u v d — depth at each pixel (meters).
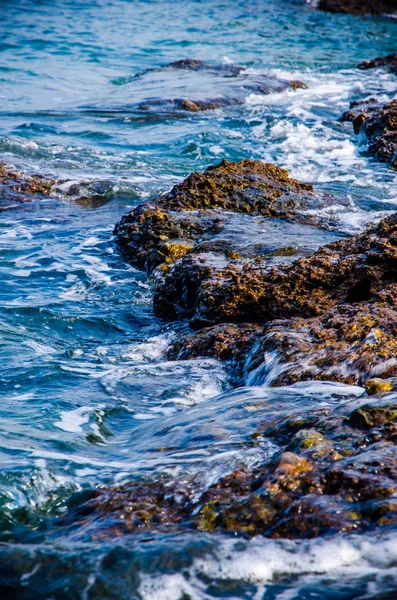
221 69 33.44
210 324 10.47
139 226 14.33
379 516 4.93
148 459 6.41
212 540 4.90
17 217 16.27
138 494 5.73
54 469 6.32
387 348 8.00
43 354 9.80
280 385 8.05
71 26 42.53
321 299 10.21
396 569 4.50
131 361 9.80
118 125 24.14
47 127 23.27
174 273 11.80
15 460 6.46
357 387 7.57
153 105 26.58
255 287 10.48
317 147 22.03
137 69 33.84
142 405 8.23
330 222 14.31
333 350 8.27
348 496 5.20
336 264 10.45
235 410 7.18
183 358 9.77
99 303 12.01
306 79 32.22
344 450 5.82
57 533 5.45
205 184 15.33
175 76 31.83
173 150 21.64
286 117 25.36
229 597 4.41
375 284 10.16
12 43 37.09
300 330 8.99
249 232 13.24
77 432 7.35
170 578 4.58
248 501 5.30
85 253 14.22
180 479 5.88
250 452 6.14
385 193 17.33
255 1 54.06
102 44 38.50
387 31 47.00
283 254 11.97
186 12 49.12
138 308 11.95
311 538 4.84
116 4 50.44
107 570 4.71
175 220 14.06
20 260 13.79
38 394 8.41
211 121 24.83
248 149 21.78
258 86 29.75
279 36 43.34
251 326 10.03
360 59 37.78
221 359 9.48
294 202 15.09
